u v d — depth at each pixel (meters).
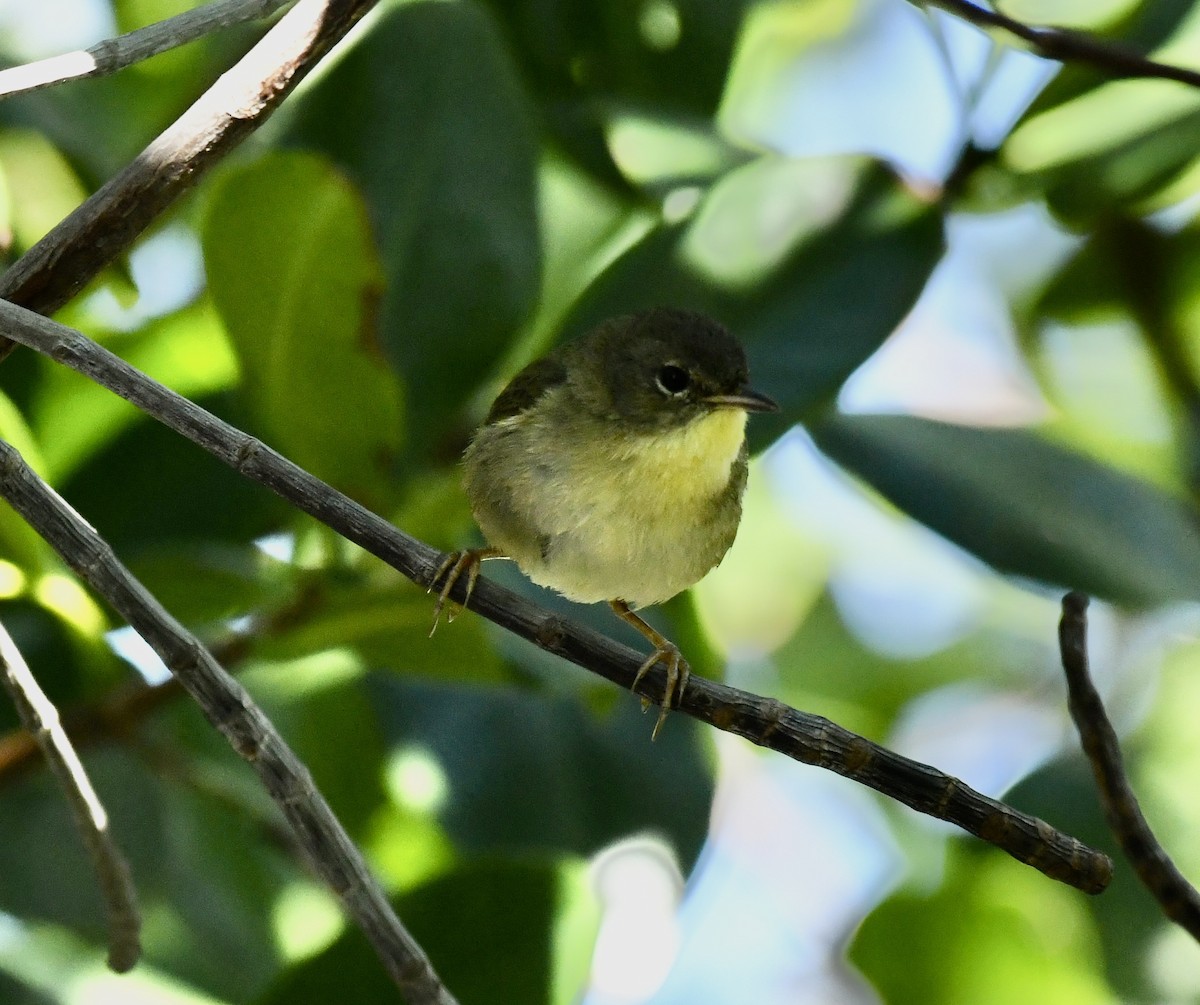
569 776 4.33
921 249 4.33
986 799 4.21
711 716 4.21
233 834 4.33
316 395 4.27
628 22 4.36
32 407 4.31
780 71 4.44
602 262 4.34
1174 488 4.40
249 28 4.35
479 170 4.31
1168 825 4.39
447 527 4.31
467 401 4.30
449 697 4.34
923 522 4.32
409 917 4.27
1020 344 4.44
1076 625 4.21
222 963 4.31
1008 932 4.35
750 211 4.33
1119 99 4.34
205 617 4.27
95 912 4.31
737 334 4.32
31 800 4.31
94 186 4.34
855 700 4.48
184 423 4.21
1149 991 4.35
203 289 4.32
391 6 4.32
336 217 4.26
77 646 4.29
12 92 4.21
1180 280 4.41
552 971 4.27
